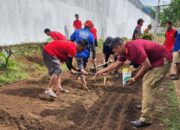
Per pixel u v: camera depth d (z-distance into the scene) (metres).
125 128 4.38
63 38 6.61
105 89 6.50
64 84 6.52
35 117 4.40
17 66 7.75
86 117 4.71
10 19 9.11
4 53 7.91
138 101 5.74
